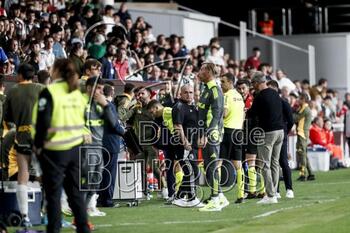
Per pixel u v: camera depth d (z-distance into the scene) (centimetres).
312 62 7019
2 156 3256
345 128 5881
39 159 2655
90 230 2769
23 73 3077
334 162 5712
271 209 3588
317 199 3931
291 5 7706
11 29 4681
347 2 7606
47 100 2634
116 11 6400
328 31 7600
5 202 3139
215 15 8006
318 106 6047
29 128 3052
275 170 3853
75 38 5109
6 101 3081
